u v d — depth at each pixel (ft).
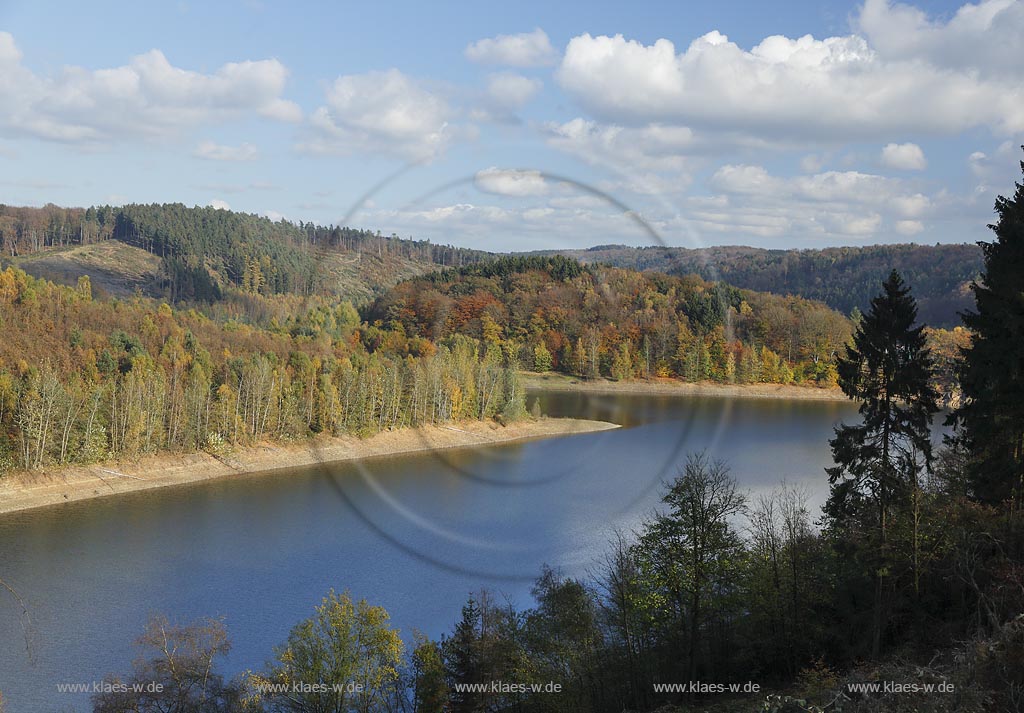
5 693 92.17
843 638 86.89
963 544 75.97
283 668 88.43
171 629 92.99
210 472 203.82
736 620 92.43
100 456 203.72
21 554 144.05
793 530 97.81
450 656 88.89
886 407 89.35
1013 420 81.56
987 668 45.27
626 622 82.69
